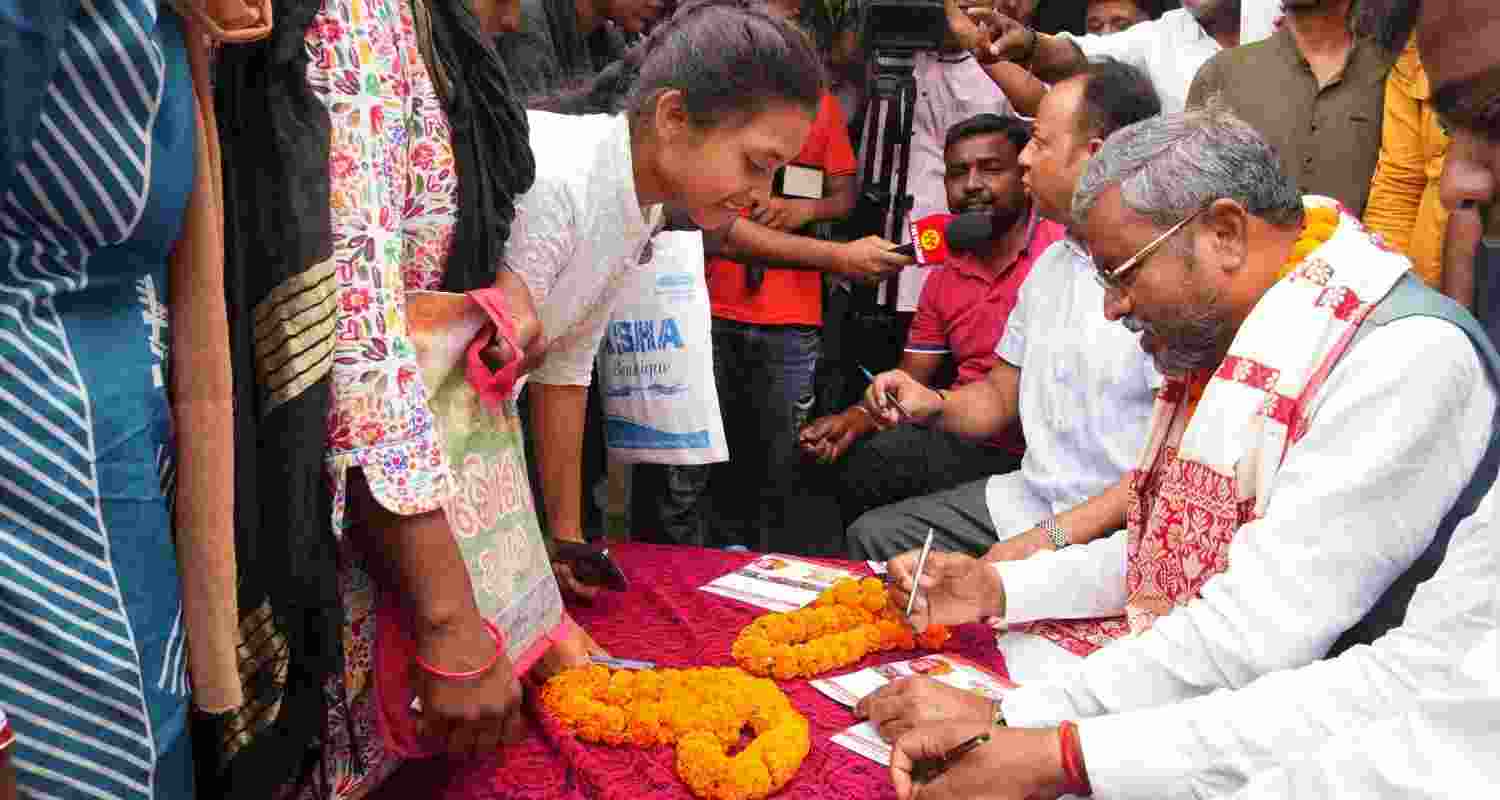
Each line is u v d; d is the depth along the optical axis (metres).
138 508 1.09
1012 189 3.06
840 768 1.57
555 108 1.92
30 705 1.04
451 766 1.62
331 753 1.49
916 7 3.78
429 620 1.41
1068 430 2.51
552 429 2.19
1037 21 4.23
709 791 1.49
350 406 1.32
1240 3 3.28
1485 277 1.81
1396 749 0.97
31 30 0.92
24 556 1.02
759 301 3.48
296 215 1.24
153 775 1.13
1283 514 1.43
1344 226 1.59
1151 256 1.57
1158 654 1.48
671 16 1.77
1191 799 1.31
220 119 1.26
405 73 1.41
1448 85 0.88
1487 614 1.12
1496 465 1.43
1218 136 1.55
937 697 1.64
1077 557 1.99
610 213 1.77
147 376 1.11
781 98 1.67
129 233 1.05
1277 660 1.40
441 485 1.39
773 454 3.62
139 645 1.10
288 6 1.23
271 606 1.32
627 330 2.40
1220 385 1.58
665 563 2.36
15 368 1.00
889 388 2.88
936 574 1.95
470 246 1.55
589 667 1.75
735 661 1.88
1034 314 2.64
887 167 3.90
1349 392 1.42
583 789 1.55
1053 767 1.37
